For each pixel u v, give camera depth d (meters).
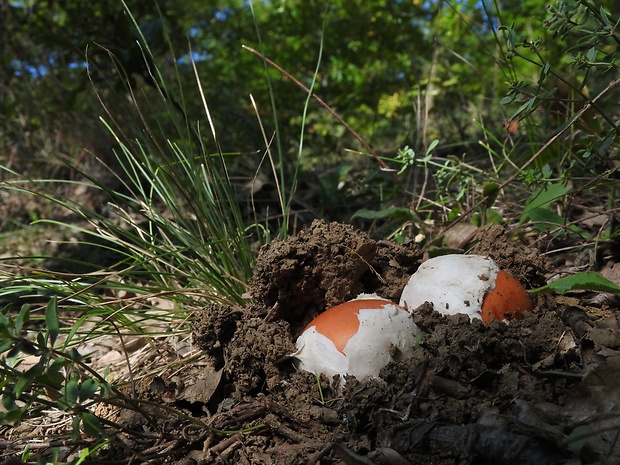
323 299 0.37
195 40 1.26
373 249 0.37
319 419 0.30
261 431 0.31
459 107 0.88
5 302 0.53
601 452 0.23
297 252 0.35
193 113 0.91
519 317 0.33
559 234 0.43
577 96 0.49
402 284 0.38
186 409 0.34
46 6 0.93
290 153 0.80
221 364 0.36
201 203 0.45
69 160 0.90
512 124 0.42
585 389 0.26
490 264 0.34
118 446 0.30
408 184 0.60
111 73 0.85
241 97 1.10
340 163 0.87
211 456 0.30
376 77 1.34
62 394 0.29
